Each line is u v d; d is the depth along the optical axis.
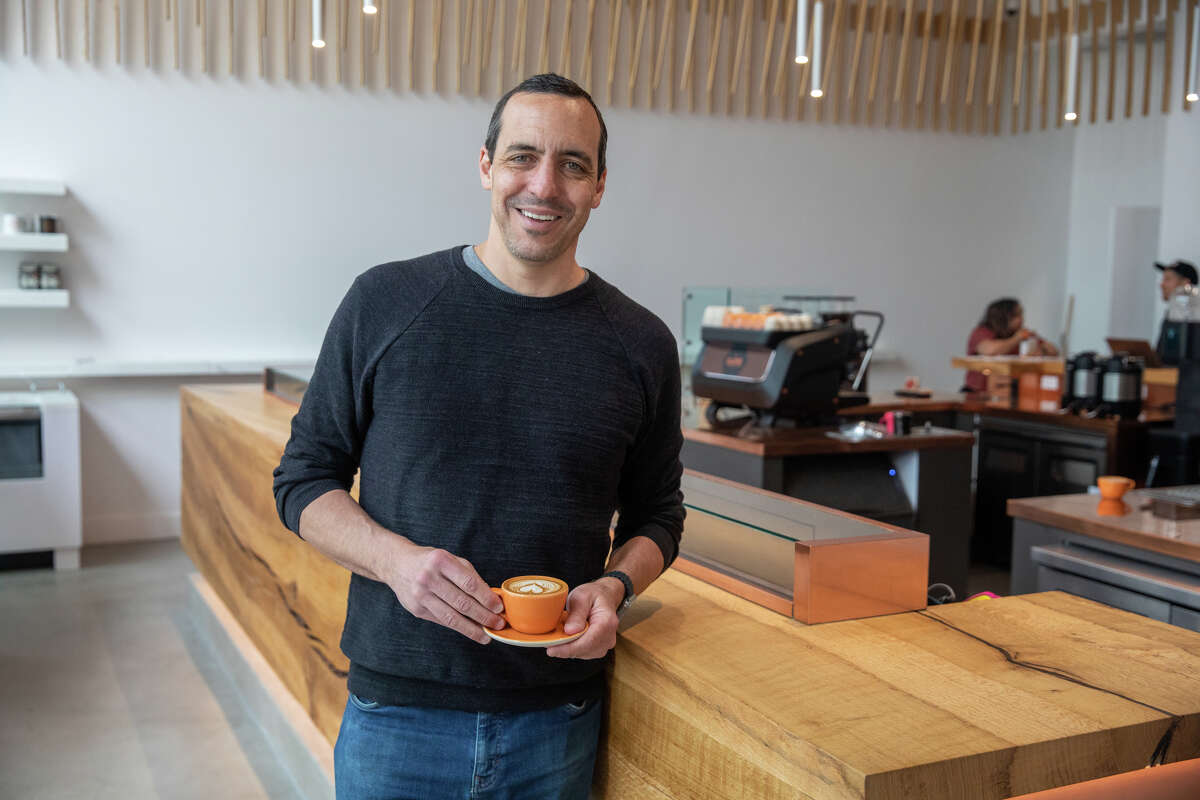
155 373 5.60
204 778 3.10
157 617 4.55
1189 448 4.25
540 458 1.42
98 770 3.15
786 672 1.35
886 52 7.46
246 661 3.54
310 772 2.78
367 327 1.45
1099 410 5.05
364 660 1.47
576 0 6.47
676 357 1.56
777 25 7.09
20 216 5.28
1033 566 3.01
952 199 7.85
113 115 5.53
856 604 1.58
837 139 7.36
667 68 6.73
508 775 1.46
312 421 1.51
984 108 7.86
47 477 5.11
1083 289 8.38
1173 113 6.94
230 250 5.83
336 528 1.42
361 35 5.97
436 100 6.18
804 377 4.07
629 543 1.56
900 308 7.73
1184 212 6.88
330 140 5.98
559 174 1.38
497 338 1.43
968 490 4.21
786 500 1.90
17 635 4.31
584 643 1.33
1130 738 1.20
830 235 7.41
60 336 5.55
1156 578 2.57
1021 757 1.13
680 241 6.91
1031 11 7.73
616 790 1.55
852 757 1.09
